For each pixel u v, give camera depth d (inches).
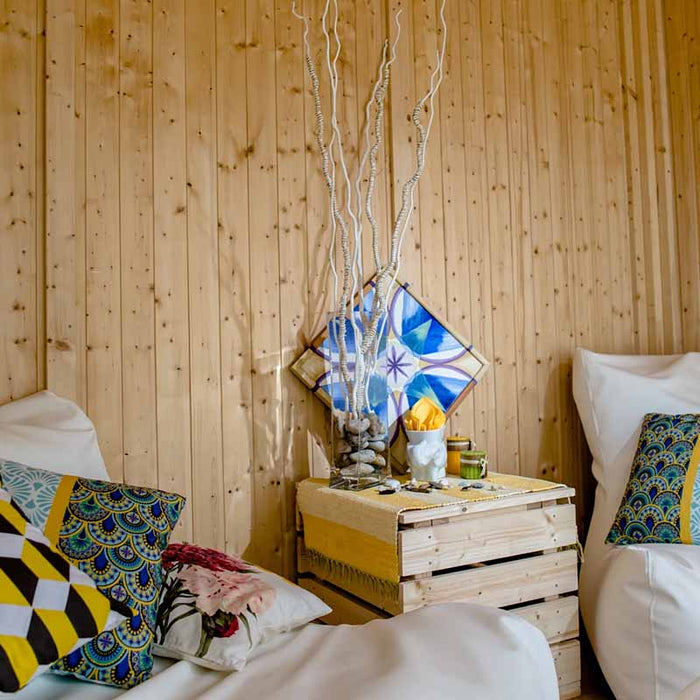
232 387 87.2
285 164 91.8
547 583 79.6
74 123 79.7
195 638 54.3
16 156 77.1
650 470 88.1
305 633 60.6
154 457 82.3
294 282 91.6
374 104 97.4
